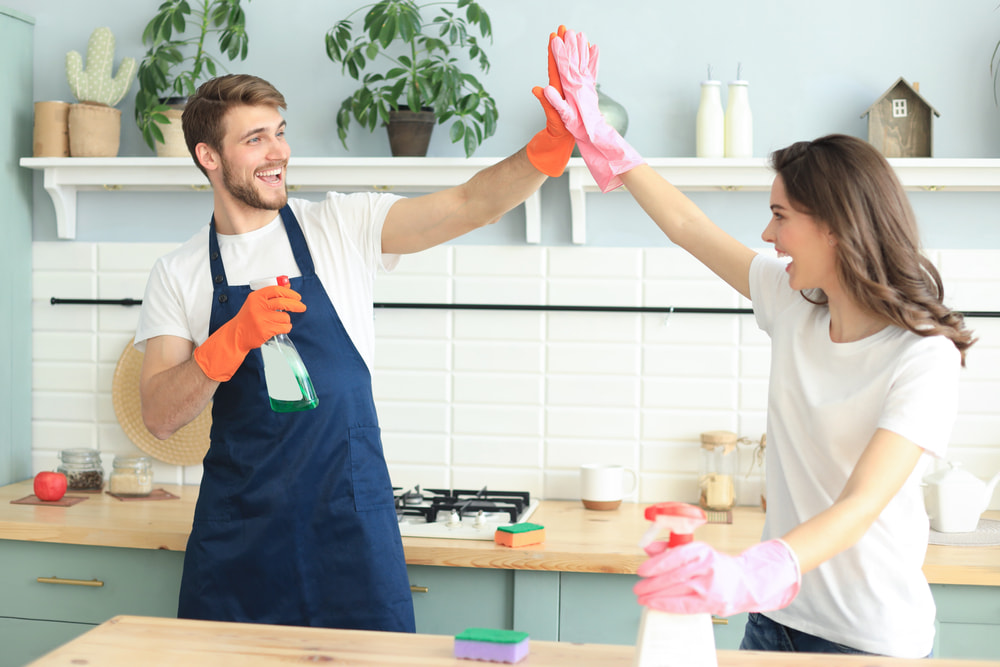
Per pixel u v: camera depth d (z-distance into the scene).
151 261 2.63
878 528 1.22
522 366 2.51
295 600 1.73
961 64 2.36
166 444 2.61
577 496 2.50
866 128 2.40
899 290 1.19
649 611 0.96
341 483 1.73
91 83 2.50
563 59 1.53
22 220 2.64
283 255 1.76
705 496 2.35
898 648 1.22
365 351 1.79
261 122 1.66
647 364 2.47
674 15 2.45
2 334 2.57
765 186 2.30
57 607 2.18
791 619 1.31
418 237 1.75
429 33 2.51
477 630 1.11
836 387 1.25
